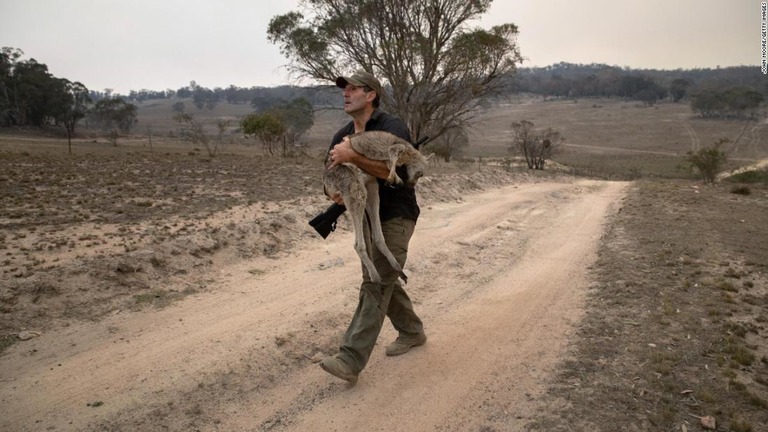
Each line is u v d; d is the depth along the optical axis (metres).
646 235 10.38
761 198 17.52
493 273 8.00
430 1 28.47
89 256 6.99
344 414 4.05
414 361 4.93
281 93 181.50
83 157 24.09
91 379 4.41
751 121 119.19
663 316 5.80
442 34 29.28
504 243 10.11
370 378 4.60
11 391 4.17
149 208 11.05
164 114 162.38
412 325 5.11
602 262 8.41
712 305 6.11
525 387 4.40
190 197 12.90
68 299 5.87
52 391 4.20
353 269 7.94
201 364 4.73
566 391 4.27
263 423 3.93
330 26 28.50
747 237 10.12
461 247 9.58
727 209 14.48
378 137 4.05
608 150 91.31
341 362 4.20
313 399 4.28
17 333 5.11
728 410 3.90
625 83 180.25
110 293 6.21
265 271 7.76
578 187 23.17
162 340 5.20
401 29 28.89
